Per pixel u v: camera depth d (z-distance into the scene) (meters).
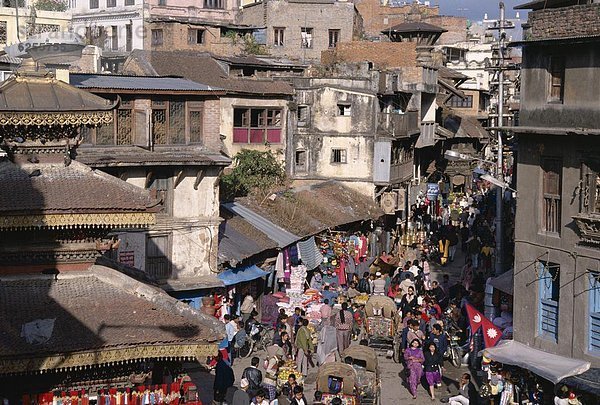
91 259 15.70
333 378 24.53
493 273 40.50
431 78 62.28
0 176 15.20
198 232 31.97
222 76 47.72
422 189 62.31
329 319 30.62
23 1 54.97
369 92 49.41
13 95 15.48
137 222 15.27
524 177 27.02
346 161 49.81
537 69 26.59
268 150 46.16
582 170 24.88
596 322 24.55
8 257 15.14
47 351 13.88
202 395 26.67
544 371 24.05
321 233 41.41
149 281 17.86
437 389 28.58
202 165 31.52
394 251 47.94
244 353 31.17
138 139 31.34
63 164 15.79
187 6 66.94
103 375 15.44
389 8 91.12
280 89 47.00
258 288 35.75
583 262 24.80
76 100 15.77
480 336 30.06
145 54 48.41
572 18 25.45
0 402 14.52
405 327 30.89
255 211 38.91
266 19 71.06
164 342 14.59
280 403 23.73
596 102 24.50
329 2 71.62
